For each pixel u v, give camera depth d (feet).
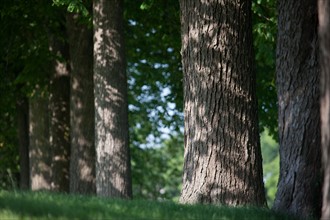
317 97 31.68
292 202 31.58
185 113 36.06
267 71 64.95
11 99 66.44
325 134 21.18
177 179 121.29
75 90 56.80
